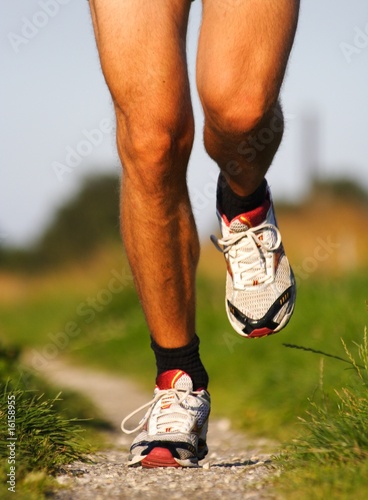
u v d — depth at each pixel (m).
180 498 7.24
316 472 7.43
